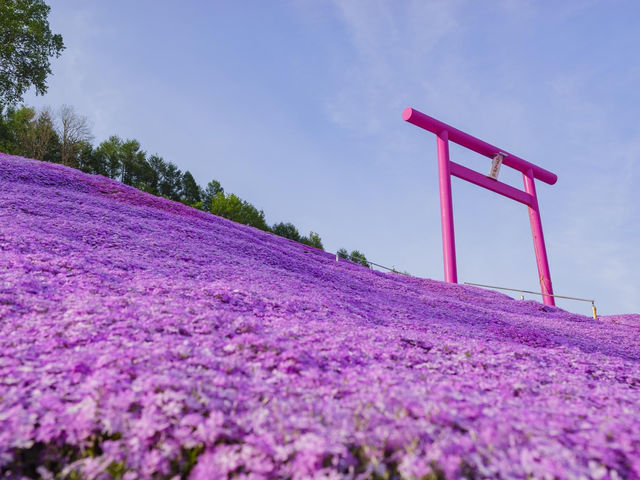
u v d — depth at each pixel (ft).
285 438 11.68
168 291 31.65
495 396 17.60
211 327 23.32
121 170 231.50
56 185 76.38
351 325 32.40
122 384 14.05
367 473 10.05
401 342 28.30
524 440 11.94
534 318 70.44
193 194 250.57
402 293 69.26
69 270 33.27
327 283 57.36
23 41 138.72
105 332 20.35
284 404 13.94
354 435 11.76
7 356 16.15
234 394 14.55
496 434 11.98
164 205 89.76
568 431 13.21
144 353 17.26
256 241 81.20
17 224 44.75
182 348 18.54
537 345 43.45
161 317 23.54
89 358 16.69
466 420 13.12
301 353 20.67
